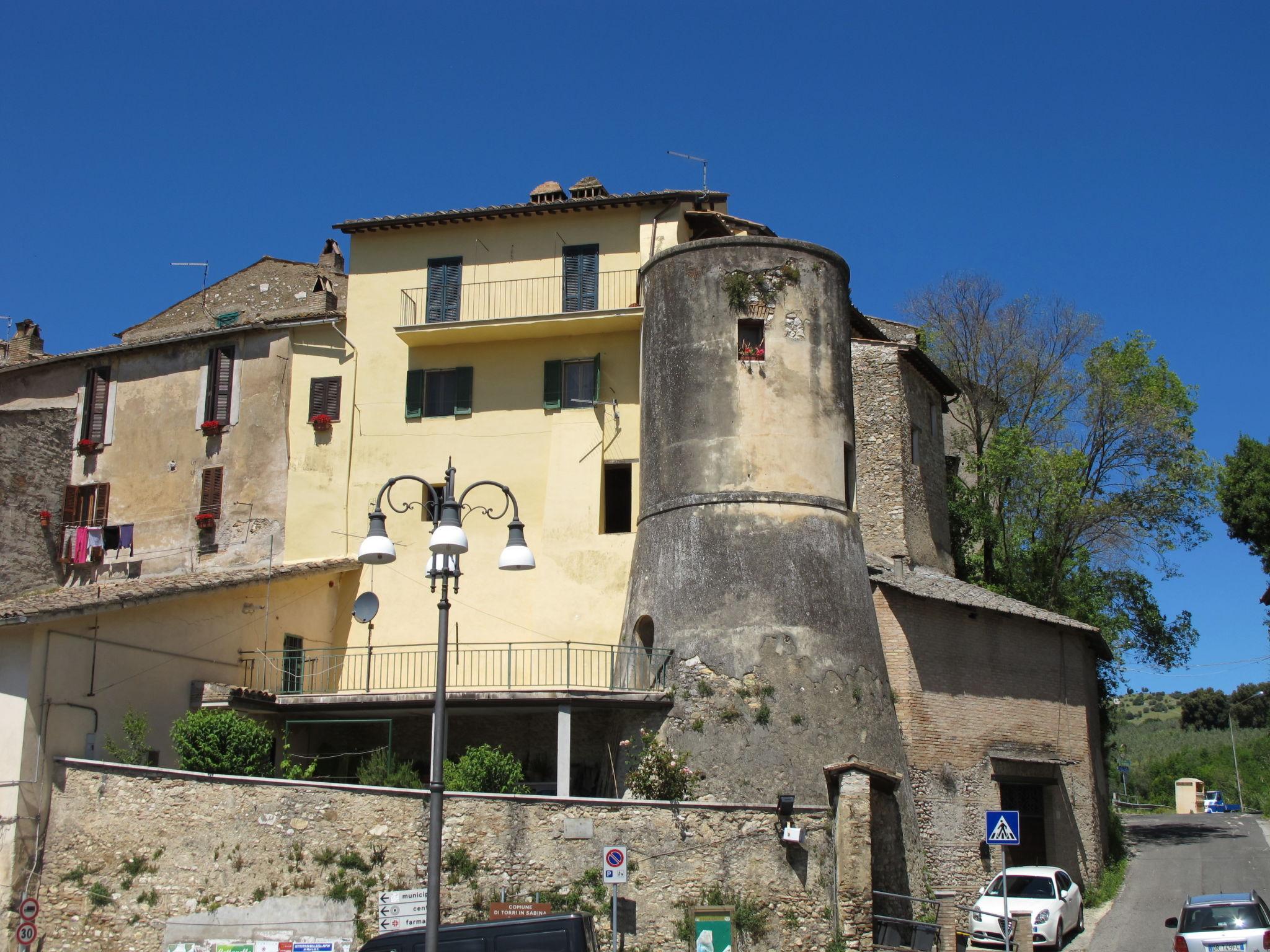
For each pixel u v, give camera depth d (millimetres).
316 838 22844
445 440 33906
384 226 35125
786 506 28516
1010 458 40156
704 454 28938
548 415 33250
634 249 33594
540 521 32719
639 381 32750
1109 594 41969
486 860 22594
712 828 23188
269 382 35969
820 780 26328
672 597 28297
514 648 31875
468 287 34344
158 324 45312
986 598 33312
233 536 35219
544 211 34125
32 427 37406
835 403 29828
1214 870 34406
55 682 25094
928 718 30656
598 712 28969
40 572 36719
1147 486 41375
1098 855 33562
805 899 23078
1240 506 45031
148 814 23562
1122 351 42750
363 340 35125
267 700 28188
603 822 22984
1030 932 24953
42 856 23797
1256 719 97812
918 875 27203
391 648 32875
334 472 34625
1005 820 23641
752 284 29656
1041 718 33344
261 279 44469
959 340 46375
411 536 33594
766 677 27016
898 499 36812
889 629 30812
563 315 32750
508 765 25516
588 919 19906
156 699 27516
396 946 19062
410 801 22859
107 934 22969
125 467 37188
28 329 45000
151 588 28156
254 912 22594
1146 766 83750
